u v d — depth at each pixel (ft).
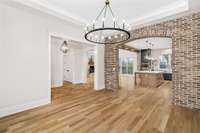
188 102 11.98
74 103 13.11
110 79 20.31
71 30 15.38
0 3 9.62
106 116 9.82
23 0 9.70
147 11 12.42
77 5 11.24
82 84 25.53
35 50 11.95
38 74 12.23
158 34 14.12
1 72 9.75
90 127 8.07
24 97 11.14
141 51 38.45
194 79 11.63
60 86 23.27
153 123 8.66
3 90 9.86
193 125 8.38
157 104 12.87
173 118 9.48
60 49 22.26
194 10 10.81
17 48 10.67
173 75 13.03
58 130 7.67
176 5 11.08
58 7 11.62
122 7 11.51
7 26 10.03
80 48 27.76
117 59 19.44
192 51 11.72
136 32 16.20
